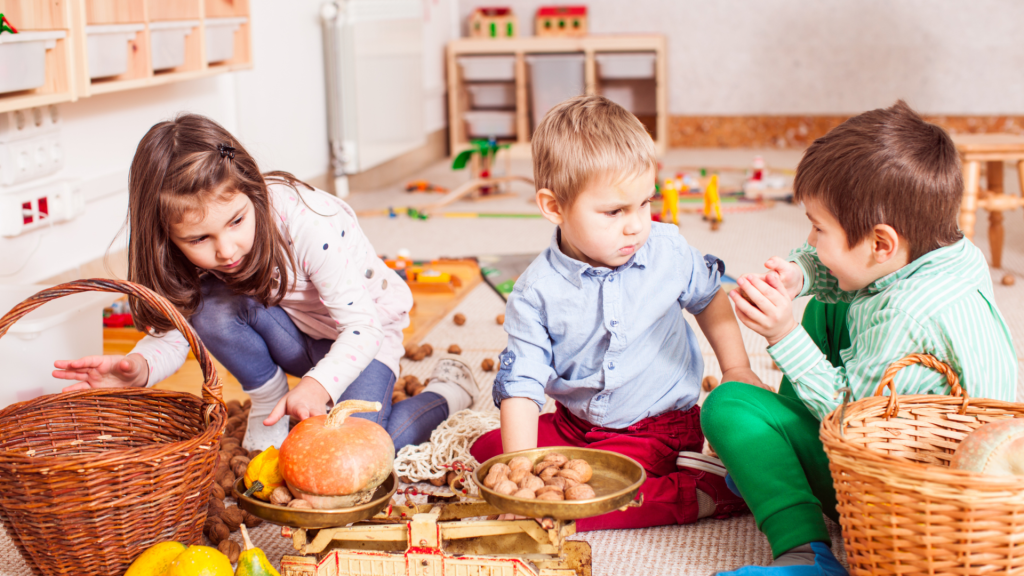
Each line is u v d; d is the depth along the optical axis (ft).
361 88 11.47
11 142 5.84
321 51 11.17
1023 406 2.82
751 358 5.50
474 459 3.72
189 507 2.93
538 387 3.37
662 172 13.34
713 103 16.01
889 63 15.07
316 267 3.73
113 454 2.66
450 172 14.43
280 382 4.05
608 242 3.18
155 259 3.30
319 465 2.71
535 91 15.62
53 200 6.30
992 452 2.62
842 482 2.65
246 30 8.14
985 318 2.99
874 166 2.96
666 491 3.42
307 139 10.93
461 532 2.76
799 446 3.19
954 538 2.42
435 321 6.50
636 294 3.43
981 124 14.89
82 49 5.65
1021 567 2.44
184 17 7.07
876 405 2.89
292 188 3.77
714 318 3.74
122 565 2.79
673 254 3.51
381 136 12.30
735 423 3.17
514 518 2.96
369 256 4.18
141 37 6.47
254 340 3.87
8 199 5.86
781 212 10.44
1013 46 14.44
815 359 3.06
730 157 14.90
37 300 2.88
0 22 4.91
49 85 5.61
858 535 2.62
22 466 2.61
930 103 15.07
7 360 4.04
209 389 2.96
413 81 13.57
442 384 4.49
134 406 3.32
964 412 2.91
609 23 16.05
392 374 4.18
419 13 13.65
